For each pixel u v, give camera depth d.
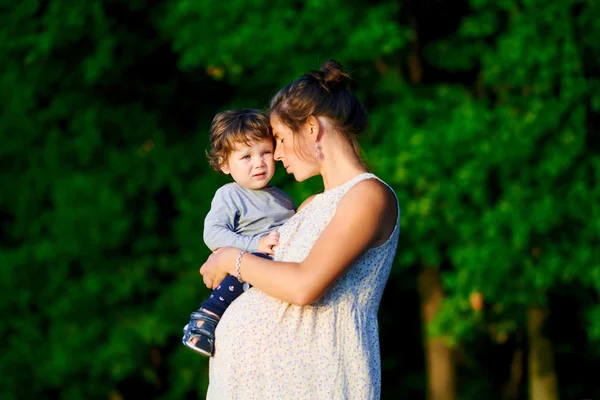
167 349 18.33
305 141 4.46
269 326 4.36
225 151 4.95
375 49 13.91
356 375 4.32
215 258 4.61
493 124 13.89
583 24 14.12
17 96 16.88
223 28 14.54
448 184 13.69
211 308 4.66
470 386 19.03
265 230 4.94
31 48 16.34
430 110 14.46
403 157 13.70
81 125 16.75
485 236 13.80
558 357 18.34
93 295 16.61
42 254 16.66
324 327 4.30
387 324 19.33
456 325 14.44
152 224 16.97
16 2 16.66
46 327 17.61
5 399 17.28
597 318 14.91
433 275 16.55
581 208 13.91
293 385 4.29
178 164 16.77
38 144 17.36
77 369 16.73
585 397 18.34
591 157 14.12
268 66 14.42
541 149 13.84
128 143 17.05
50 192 17.41
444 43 15.18
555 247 14.09
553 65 13.76
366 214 4.22
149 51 16.64
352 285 4.34
